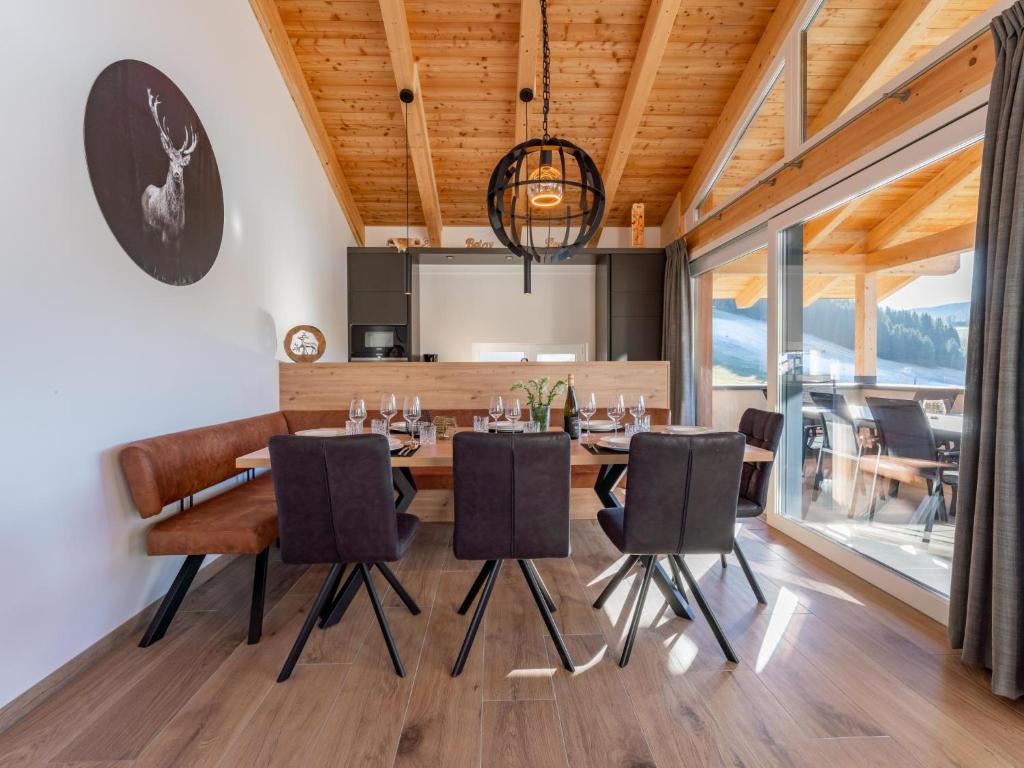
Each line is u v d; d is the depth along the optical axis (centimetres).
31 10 162
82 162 183
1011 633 153
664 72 411
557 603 222
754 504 232
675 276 512
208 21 271
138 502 192
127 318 204
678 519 177
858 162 254
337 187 492
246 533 194
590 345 606
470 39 386
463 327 605
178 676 171
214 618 212
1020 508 155
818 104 306
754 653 182
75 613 175
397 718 149
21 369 157
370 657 181
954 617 178
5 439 152
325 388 341
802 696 158
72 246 177
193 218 251
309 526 173
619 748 137
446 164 509
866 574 242
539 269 605
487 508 173
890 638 191
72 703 157
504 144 488
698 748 137
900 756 134
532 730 144
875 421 250
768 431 238
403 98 403
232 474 254
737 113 418
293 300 386
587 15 365
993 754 134
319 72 409
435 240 566
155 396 221
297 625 205
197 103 260
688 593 230
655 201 565
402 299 533
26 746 139
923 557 222
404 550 183
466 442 168
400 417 339
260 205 331
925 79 214
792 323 323
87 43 185
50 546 166
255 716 150
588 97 435
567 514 175
